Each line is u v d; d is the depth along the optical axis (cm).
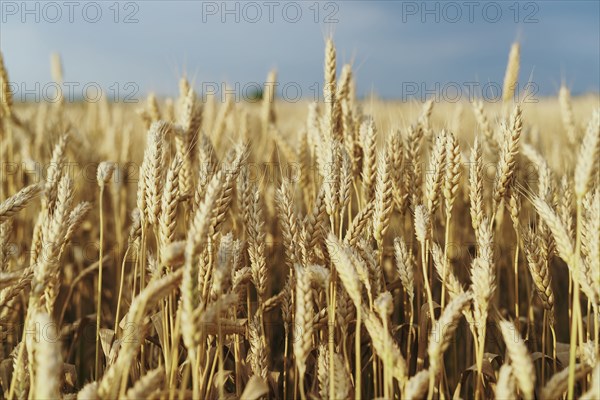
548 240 88
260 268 88
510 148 92
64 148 99
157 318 89
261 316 89
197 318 75
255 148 143
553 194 96
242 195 92
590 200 90
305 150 117
